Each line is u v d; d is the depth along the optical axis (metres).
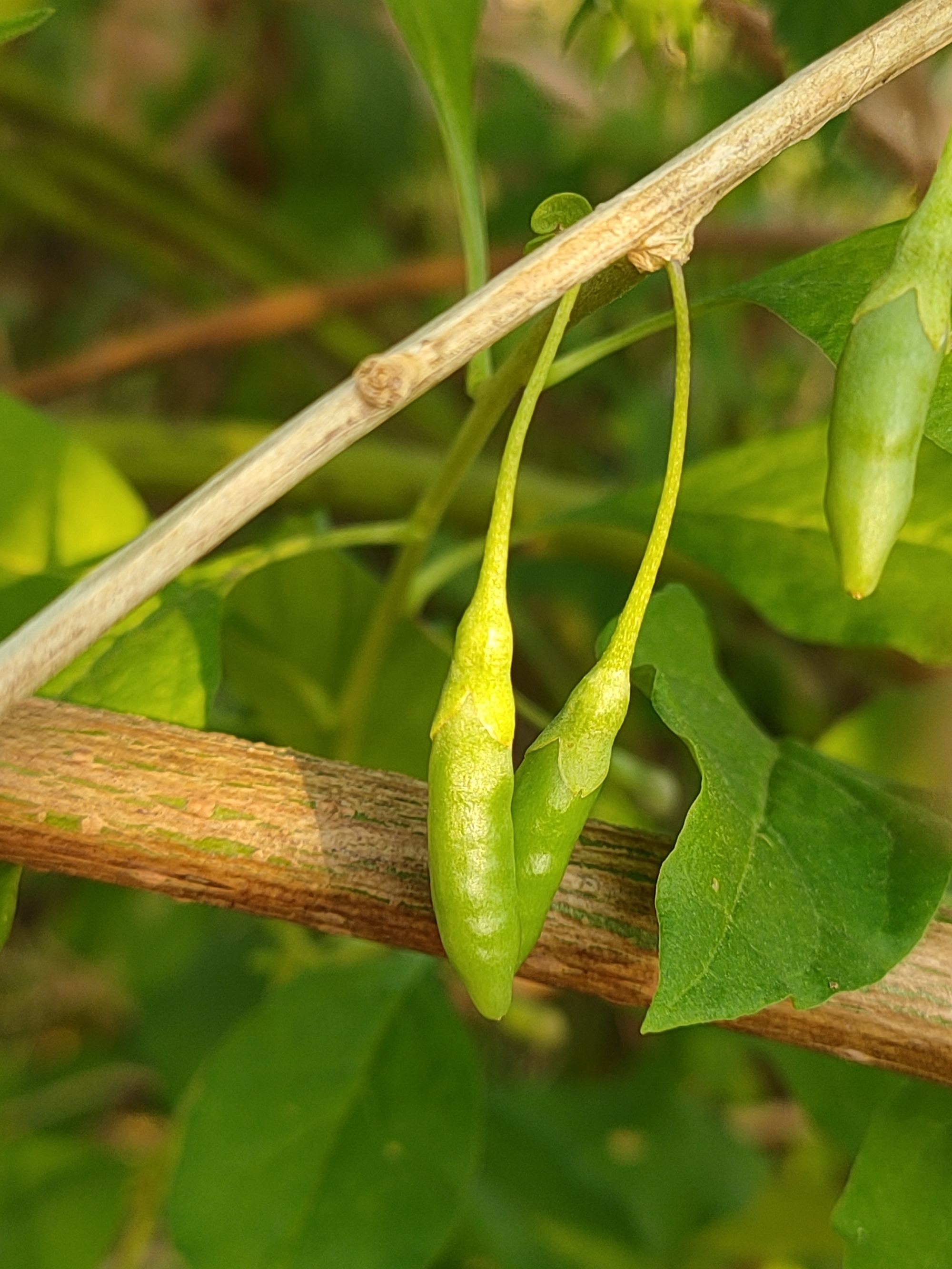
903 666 0.24
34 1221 0.24
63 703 0.14
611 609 0.32
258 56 0.40
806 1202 0.27
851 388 0.11
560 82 0.30
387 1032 0.18
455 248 0.42
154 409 0.40
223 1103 0.18
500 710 0.12
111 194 0.33
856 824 0.13
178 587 0.15
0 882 0.14
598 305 0.13
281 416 0.39
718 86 0.23
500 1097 0.29
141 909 0.34
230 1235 0.17
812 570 0.16
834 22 0.17
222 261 0.34
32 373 0.31
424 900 0.13
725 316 0.35
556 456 0.36
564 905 0.13
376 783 0.14
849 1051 0.13
